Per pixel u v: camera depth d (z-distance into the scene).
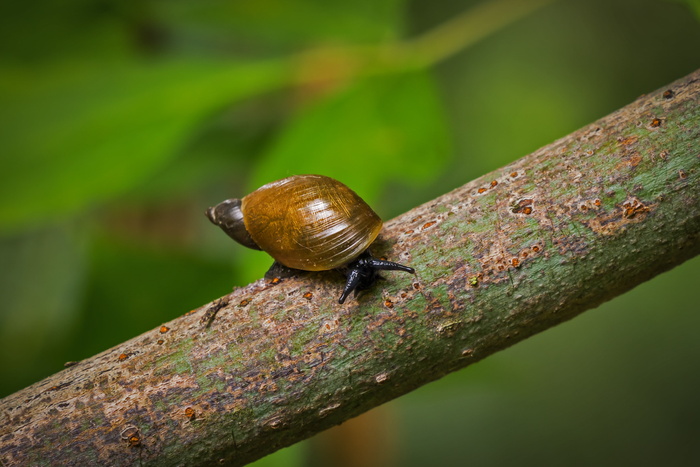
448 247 0.16
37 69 0.19
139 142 0.18
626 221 0.16
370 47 0.19
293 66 0.19
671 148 0.16
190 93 0.19
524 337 0.16
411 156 0.18
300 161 0.18
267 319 0.16
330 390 0.16
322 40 0.19
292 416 0.16
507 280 0.16
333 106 0.18
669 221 0.16
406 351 0.16
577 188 0.16
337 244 0.16
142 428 0.15
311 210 0.16
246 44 0.19
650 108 0.16
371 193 0.18
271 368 0.16
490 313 0.16
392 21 0.19
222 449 0.16
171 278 0.20
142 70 0.19
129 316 0.20
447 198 0.16
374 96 0.18
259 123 0.20
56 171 0.18
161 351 0.16
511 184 0.16
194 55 0.19
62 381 0.16
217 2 0.19
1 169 0.18
